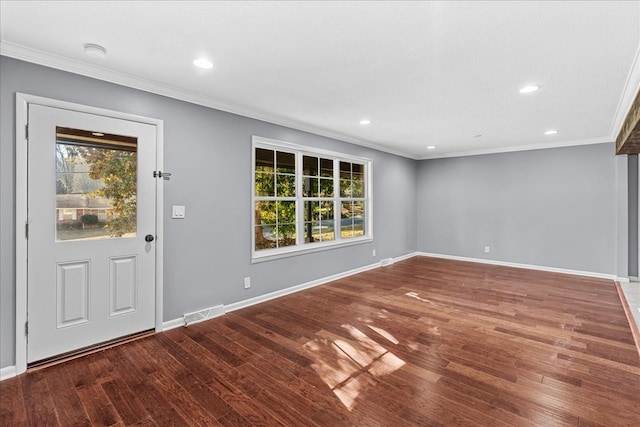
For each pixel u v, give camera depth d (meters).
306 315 3.38
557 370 2.24
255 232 3.90
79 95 2.45
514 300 3.86
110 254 2.64
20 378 2.15
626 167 4.77
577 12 1.74
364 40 2.08
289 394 1.98
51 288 2.35
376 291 4.29
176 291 3.06
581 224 5.19
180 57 2.33
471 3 1.67
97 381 2.12
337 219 5.12
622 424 1.68
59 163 2.38
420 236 7.11
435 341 2.73
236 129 3.56
